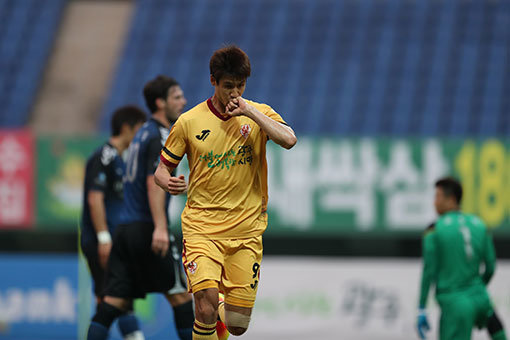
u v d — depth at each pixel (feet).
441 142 109.81
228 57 40.88
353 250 134.72
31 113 178.81
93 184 61.41
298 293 104.78
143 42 189.06
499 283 99.71
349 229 111.45
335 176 112.06
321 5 192.95
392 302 102.99
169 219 55.42
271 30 187.73
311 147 112.88
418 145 110.11
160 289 54.70
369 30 182.91
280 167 113.60
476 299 65.16
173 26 192.95
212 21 193.16
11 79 183.93
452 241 65.51
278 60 177.88
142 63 182.60
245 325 45.16
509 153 107.55
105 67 190.90
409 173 110.22
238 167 43.16
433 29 180.45
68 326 107.04
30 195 115.85
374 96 164.25
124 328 63.77
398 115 158.61
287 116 161.89
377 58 174.60
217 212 43.50
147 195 54.60
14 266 109.40
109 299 54.44
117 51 195.21
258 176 44.24
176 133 43.42
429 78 167.22
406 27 182.19
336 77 170.81
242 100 41.06
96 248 62.85
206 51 184.55
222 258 43.60
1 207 116.37
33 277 108.78
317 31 185.06
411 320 102.32
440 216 68.13
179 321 55.21
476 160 108.58
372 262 103.86
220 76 40.96
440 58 172.24
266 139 43.98
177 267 55.01
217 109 43.16
